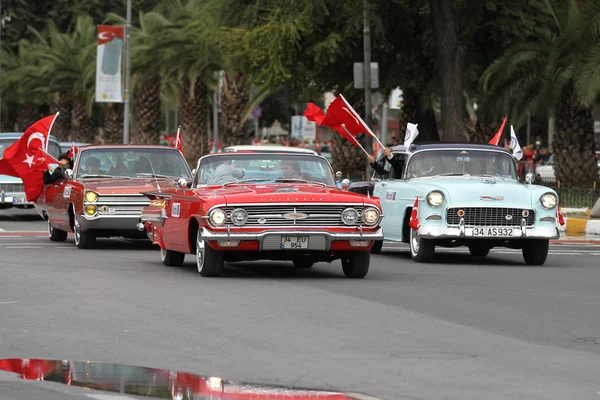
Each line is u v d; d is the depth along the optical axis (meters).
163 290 33.06
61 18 168.62
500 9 90.25
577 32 74.81
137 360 22.08
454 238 42.91
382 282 36.00
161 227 40.69
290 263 42.88
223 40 90.75
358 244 35.72
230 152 39.59
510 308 29.92
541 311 29.45
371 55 94.12
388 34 91.75
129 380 20.11
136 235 49.66
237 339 24.58
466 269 41.53
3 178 72.75
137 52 116.00
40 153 55.34
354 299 31.34
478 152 47.19
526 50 80.38
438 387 19.81
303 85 97.00
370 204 35.88
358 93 98.69
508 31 89.38
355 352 23.14
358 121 50.97
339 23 88.12
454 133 80.88
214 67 114.12
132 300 30.77
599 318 28.30
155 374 20.70
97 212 47.84
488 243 44.09
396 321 27.33
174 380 20.17
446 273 39.72
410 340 24.64
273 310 28.97
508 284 36.03
